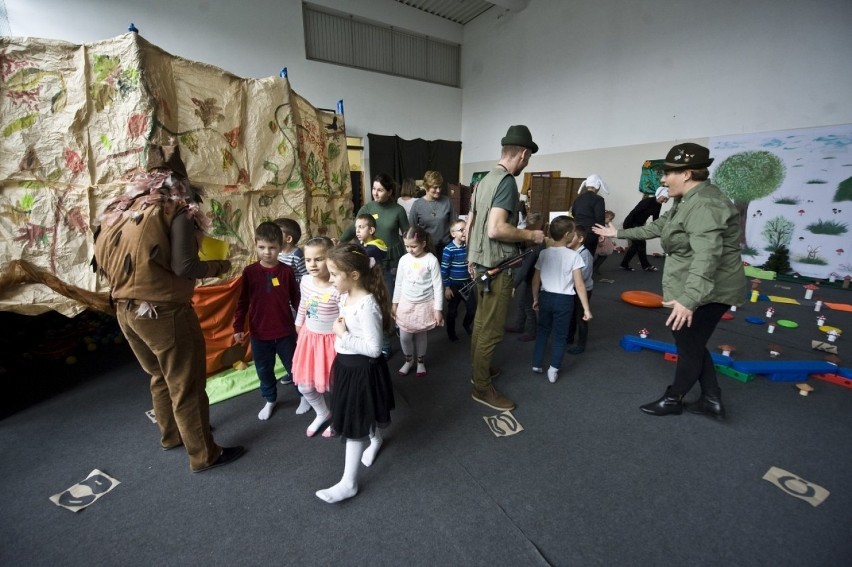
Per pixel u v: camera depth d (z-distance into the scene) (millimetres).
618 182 6574
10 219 1852
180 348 1397
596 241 4238
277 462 1670
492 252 1848
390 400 1521
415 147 9242
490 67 8867
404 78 8859
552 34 7332
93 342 2830
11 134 1826
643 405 2086
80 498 1471
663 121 5871
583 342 2746
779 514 1398
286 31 7145
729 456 1702
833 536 1309
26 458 1689
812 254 4691
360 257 1418
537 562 1224
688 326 1805
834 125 4355
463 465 1653
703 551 1259
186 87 2162
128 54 1888
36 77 1854
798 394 2211
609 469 1628
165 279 1301
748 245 5188
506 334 3168
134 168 1978
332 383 1473
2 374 2414
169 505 1442
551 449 1754
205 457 1589
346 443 1449
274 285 1868
